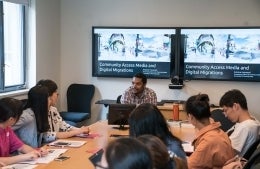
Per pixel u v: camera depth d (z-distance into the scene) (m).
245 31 5.41
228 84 5.61
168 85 5.79
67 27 6.13
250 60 5.44
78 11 6.07
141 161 0.97
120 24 5.92
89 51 6.08
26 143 3.17
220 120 3.92
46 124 3.27
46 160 2.65
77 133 3.51
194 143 2.62
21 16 5.35
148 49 5.77
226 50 5.50
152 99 4.80
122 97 4.88
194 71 5.64
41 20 5.58
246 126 2.93
